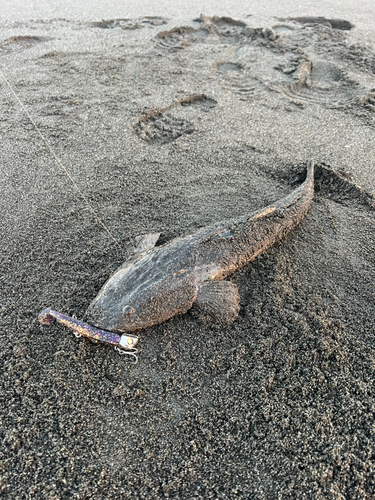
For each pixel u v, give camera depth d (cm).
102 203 60
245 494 33
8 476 33
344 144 72
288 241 54
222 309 44
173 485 33
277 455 35
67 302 46
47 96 84
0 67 95
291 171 66
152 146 72
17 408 37
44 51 102
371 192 61
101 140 73
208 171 66
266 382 39
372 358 41
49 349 41
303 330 43
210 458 35
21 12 129
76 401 38
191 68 95
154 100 83
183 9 128
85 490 33
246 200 61
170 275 44
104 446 35
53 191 62
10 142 72
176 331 44
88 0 138
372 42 105
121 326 41
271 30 107
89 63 97
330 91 87
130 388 39
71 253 52
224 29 116
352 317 45
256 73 93
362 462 34
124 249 52
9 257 51
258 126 76
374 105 81
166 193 62
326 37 107
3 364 40
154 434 36
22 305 46
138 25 116
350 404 38
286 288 47
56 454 35
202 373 40
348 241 54
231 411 37
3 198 60
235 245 49
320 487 33
